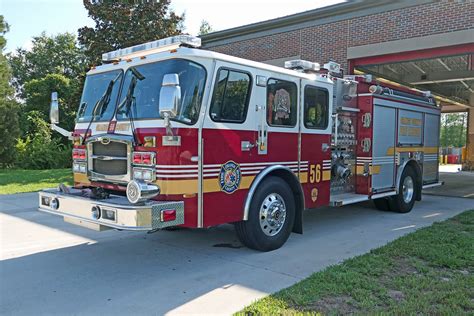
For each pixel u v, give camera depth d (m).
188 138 4.36
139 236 6.31
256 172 5.17
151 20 16.34
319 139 6.23
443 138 49.22
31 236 6.29
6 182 13.26
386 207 8.55
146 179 4.36
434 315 3.39
